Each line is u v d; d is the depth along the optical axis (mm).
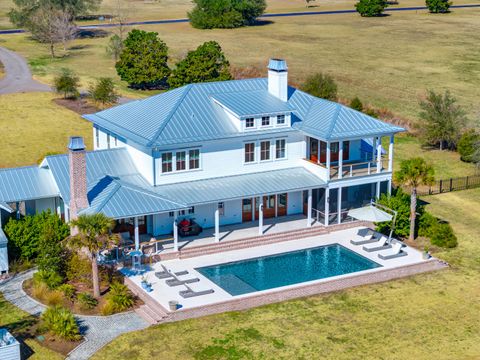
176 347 35875
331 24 161875
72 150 42781
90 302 39375
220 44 136000
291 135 51781
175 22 166125
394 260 46312
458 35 144875
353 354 35719
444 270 46188
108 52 125812
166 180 48031
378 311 40312
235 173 50406
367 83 105625
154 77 102188
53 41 129875
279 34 148750
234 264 45250
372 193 53969
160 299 39906
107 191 45438
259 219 49031
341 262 45938
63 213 49406
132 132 49094
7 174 48656
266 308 40375
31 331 36812
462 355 35906
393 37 144000
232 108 49750
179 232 48250
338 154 54188
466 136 71562
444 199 60531
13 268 44000
